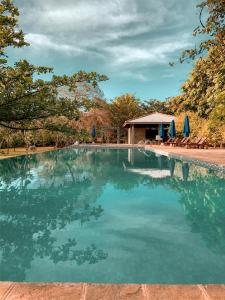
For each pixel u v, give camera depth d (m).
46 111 7.83
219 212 6.62
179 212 6.60
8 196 8.20
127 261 4.07
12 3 7.36
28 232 5.32
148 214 6.46
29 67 7.54
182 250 4.48
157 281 3.50
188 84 21.98
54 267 3.89
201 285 2.61
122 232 5.30
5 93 7.11
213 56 11.00
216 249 4.47
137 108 56.16
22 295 2.44
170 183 10.06
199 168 13.12
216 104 14.45
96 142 44.06
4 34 6.87
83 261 4.02
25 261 4.08
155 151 23.42
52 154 22.12
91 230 5.42
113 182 10.40
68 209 6.86
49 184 10.01
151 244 4.71
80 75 7.69
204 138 23.86
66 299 2.39
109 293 2.48
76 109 8.07
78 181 10.58
